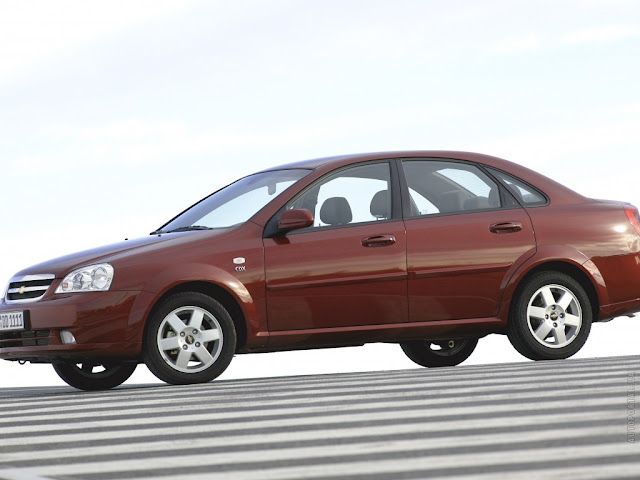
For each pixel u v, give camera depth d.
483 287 15.91
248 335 14.89
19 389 17.97
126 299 14.55
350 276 15.33
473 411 9.15
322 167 15.89
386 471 6.71
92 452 8.20
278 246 15.12
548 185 16.69
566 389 10.41
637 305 16.59
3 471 7.48
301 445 7.91
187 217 16.31
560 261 16.33
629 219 16.75
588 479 6.09
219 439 8.47
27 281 15.29
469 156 16.52
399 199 15.88
